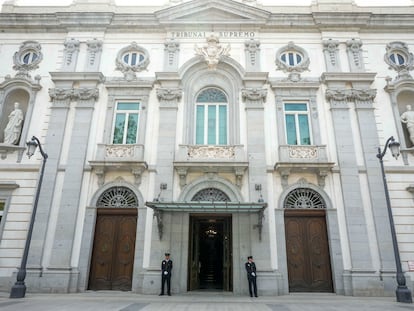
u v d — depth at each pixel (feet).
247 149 45.80
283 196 43.68
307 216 43.86
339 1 54.85
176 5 53.21
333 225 42.45
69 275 40.34
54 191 44.50
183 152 45.09
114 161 44.09
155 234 41.96
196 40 52.85
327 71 50.14
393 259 40.65
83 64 51.75
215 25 53.16
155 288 39.37
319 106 48.88
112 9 55.06
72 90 49.42
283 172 44.11
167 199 43.16
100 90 50.16
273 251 41.57
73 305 29.53
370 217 42.83
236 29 53.47
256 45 52.08
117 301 32.81
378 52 51.96
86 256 41.68
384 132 47.03
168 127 47.03
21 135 47.93
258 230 41.83
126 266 42.22
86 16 53.52
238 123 47.75
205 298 36.11
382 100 48.93
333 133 47.03
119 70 51.52
